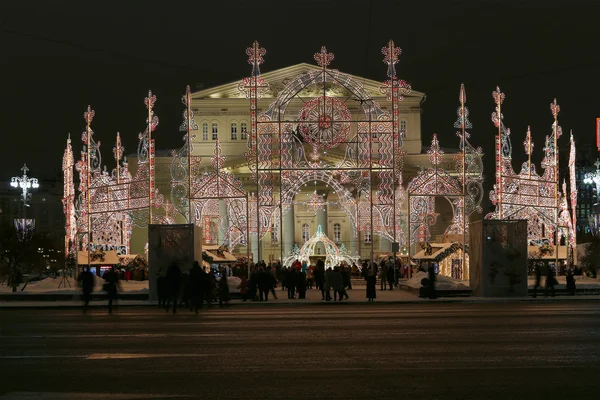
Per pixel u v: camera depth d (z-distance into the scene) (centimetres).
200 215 5984
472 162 6150
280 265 4953
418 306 3362
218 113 9331
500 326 2225
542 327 2189
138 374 1442
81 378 1406
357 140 5150
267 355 1664
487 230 3794
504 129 5434
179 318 2741
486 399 1201
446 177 5234
